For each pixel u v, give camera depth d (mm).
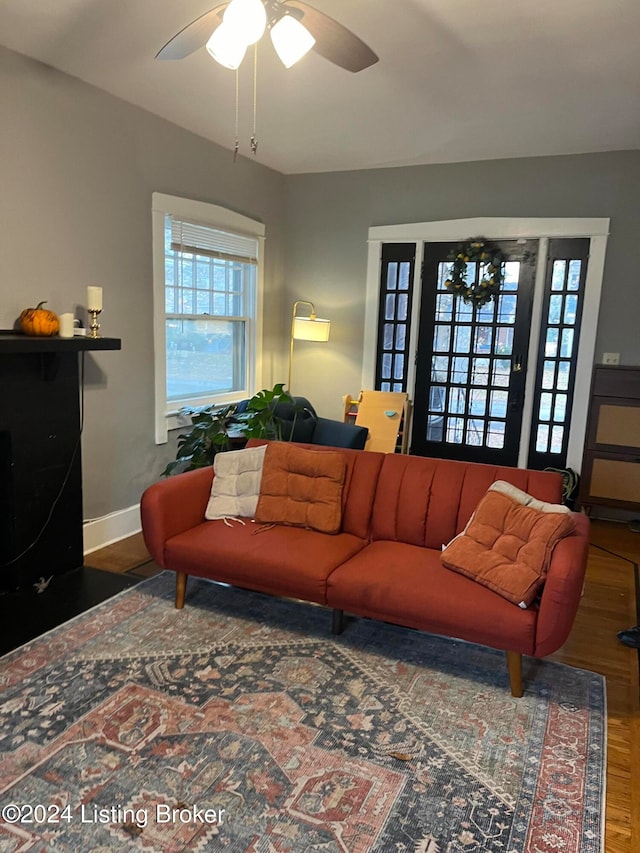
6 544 2955
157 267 3834
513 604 2156
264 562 2494
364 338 5250
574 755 1917
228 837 1563
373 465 2871
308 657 2428
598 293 4438
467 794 1737
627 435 4184
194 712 2053
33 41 2719
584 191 4406
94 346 2977
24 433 2936
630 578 3410
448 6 2338
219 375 4805
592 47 2672
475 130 3908
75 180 3199
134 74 3082
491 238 4703
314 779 1771
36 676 2232
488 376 4910
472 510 2619
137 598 2898
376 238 5066
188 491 2836
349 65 2201
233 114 3670
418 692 2223
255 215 4934
